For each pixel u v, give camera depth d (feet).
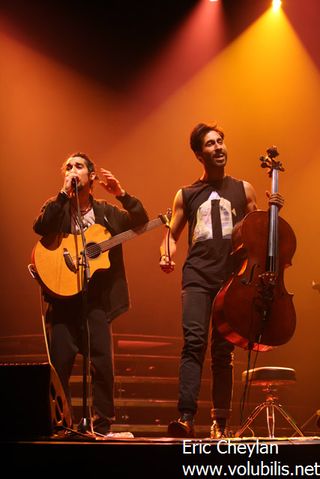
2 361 25.43
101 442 10.54
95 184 32.07
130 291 32.01
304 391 28.35
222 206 15.67
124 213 16.63
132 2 31.17
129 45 32.04
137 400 23.45
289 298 14.74
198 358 14.76
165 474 10.28
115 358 26.16
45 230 15.76
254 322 14.37
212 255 15.35
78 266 15.12
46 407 11.88
